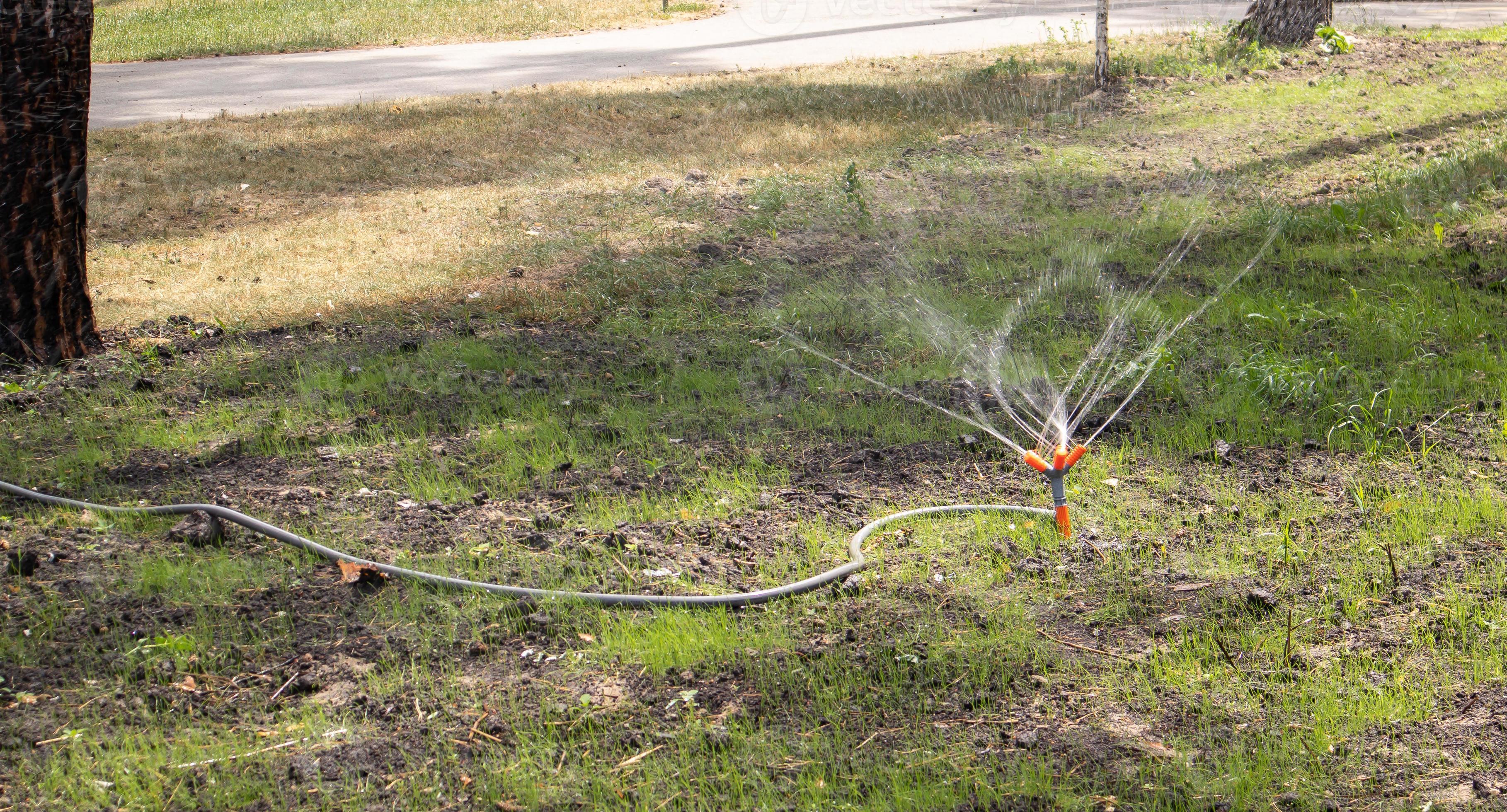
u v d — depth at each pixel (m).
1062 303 7.11
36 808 3.07
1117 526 4.51
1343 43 14.77
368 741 3.34
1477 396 5.44
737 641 3.77
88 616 3.96
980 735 3.31
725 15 23.44
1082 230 8.53
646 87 14.98
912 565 4.26
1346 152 10.48
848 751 3.26
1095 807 3.01
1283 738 3.24
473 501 4.84
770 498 4.81
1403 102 12.24
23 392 6.02
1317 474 4.85
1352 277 7.27
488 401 5.84
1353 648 3.64
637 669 3.67
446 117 13.17
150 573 4.20
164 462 5.26
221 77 17.08
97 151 11.77
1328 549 4.25
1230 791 3.05
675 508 4.75
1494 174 9.09
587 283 7.70
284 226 9.23
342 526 4.63
